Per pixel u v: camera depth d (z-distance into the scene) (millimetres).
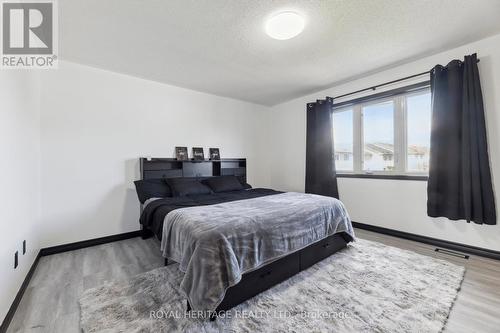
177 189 3035
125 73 3074
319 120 3791
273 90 3891
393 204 3057
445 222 2602
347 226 2518
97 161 2871
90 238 2811
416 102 2900
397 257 2336
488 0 1758
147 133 3297
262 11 1854
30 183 2076
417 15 1933
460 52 2473
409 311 1499
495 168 2283
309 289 1775
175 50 2479
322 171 3756
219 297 1390
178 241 1772
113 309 1542
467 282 1849
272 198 2711
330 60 2770
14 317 1479
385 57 2703
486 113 2324
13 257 1561
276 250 1777
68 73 2678
